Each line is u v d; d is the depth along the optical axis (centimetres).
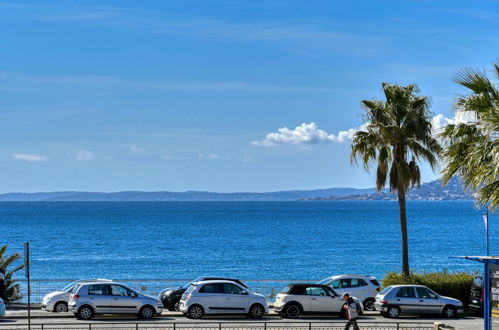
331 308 3538
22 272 7550
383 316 3628
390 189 4041
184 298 3494
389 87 4059
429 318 3591
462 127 2573
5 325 3094
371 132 4038
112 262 8594
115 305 3406
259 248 10650
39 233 14375
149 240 12344
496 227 16925
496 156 2211
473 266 7994
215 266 8169
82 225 17750
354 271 7631
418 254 9656
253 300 3497
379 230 15375
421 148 3988
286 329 3038
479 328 3033
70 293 3588
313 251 10125
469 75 2494
